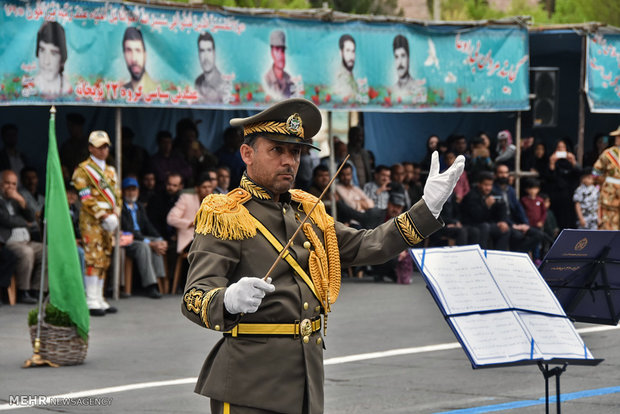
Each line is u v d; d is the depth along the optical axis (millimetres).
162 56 18219
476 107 22516
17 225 17578
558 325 7090
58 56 17062
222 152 22688
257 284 5633
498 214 22797
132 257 18656
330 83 20344
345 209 21812
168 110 23266
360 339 14906
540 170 26281
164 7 18188
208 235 6305
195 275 6172
